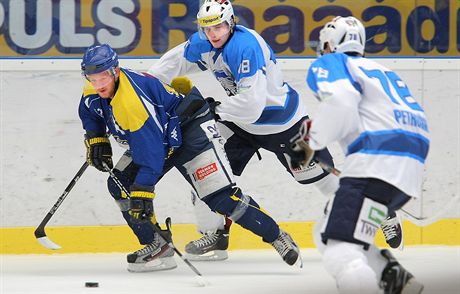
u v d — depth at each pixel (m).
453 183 16.70
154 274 13.40
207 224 14.73
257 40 13.77
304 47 16.64
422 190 16.62
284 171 16.28
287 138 14.30
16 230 15.75
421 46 16.89
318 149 9.59
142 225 13.50
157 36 16.39
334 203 9.61
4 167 15.75
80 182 15.84
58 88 15.88
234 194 13.03
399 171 9.60
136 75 12.52
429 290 11.66
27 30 16.05
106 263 14.66
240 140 14.58
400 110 9.77
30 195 15.78
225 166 13.08
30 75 15.84
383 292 9.97
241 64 13.59
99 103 12.88
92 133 13.10
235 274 13.38
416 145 9.77
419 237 16.62
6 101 15.78
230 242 16.16
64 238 15.83
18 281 12.77
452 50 16.89
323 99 9.51
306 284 12.37
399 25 16.86
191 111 12.88
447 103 16.72
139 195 12.27
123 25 16.30
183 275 13.27
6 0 16.02
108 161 13.20
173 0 16.38
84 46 16.19
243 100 13.54
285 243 13.27
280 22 16.61
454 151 16.70
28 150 15.79
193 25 16.44
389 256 9.49
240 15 16.58
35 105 15.83
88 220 15.87
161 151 12.34
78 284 12.45
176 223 16.09
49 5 16.08
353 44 10.39
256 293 11.59
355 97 9.54
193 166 13.05
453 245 16.69
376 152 9.59
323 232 9.59
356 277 9.20
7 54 16.02
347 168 9.68
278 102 14.12
